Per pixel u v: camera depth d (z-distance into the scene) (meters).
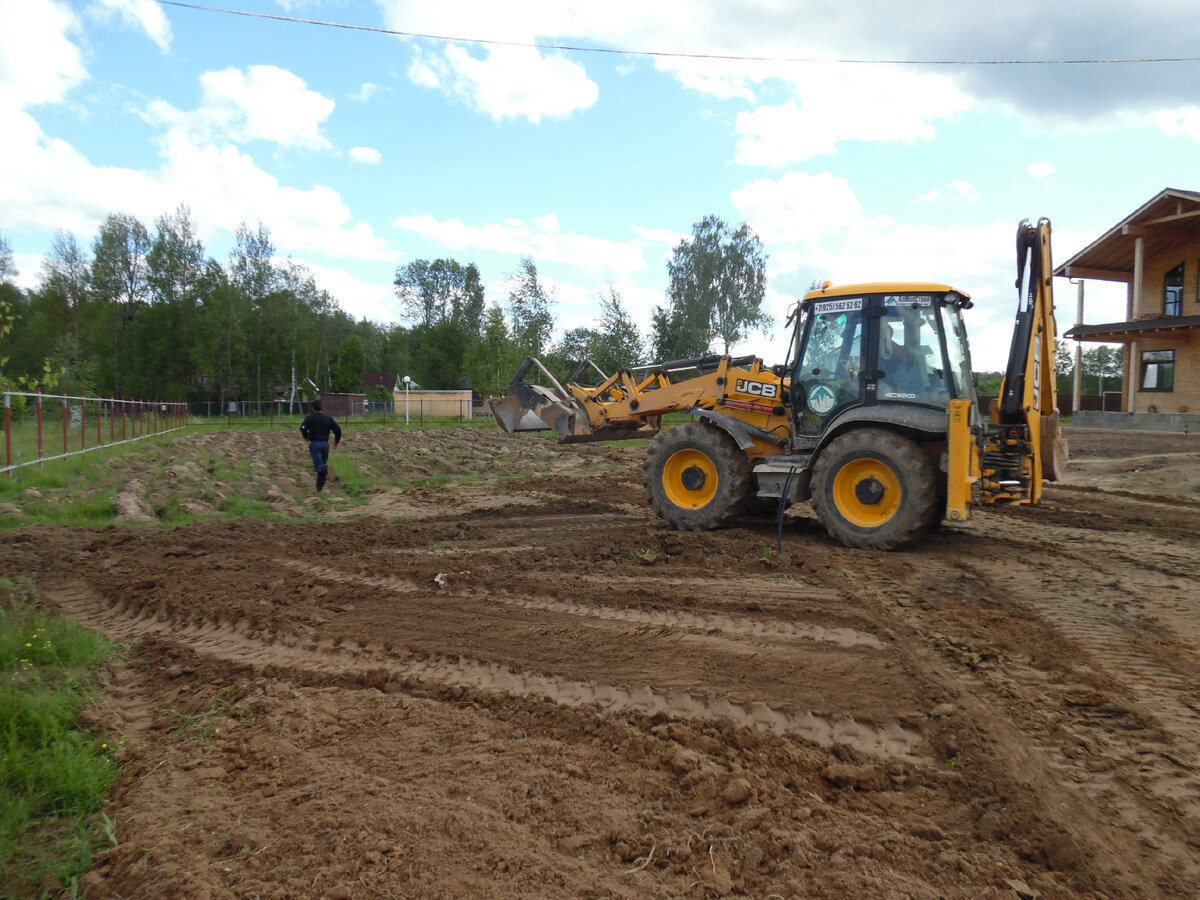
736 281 52.41
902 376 7.94
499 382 41.81
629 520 10.19
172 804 3.38
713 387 9.11
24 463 13.60
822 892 2.80
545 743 3.92
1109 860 3.03
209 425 40.59
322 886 2.77
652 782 3.52
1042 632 5.42
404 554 8.08
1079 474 15.14
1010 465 7.93
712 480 8.98
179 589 6.73
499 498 12.68
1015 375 7.95
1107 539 8.69
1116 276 27.52
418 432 30.78
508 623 5.71
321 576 7.17
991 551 7.85
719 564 7.16
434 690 4.61
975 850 3.09
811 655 4.95
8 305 13.05
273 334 63.31
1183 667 4.85
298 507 12.10
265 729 4.12
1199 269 25.19
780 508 8.20
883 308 8.08
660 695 4.45
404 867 2.87
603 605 6.07
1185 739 3.94
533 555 7.80
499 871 2.87
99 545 8.42
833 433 8.11
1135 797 3.44
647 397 9.64
